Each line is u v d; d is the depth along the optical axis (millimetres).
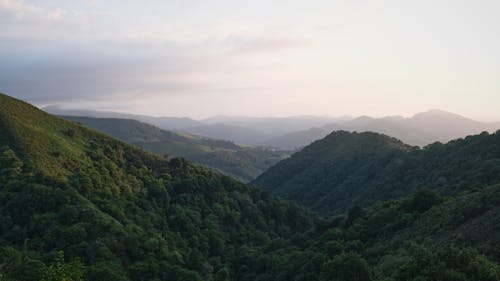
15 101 110938
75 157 95750
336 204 139500
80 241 64875
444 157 118875
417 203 73312
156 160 118250
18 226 67062
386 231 68750
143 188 97750
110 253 63750
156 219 85312
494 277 34531
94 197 80375
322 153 188875
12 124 95125
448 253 38375
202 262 77125
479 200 57688
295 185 168500
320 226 92375
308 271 65375
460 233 50250
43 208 71188
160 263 67938
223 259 85062
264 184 189125
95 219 69938
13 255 55844
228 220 99438
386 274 46906
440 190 94250
